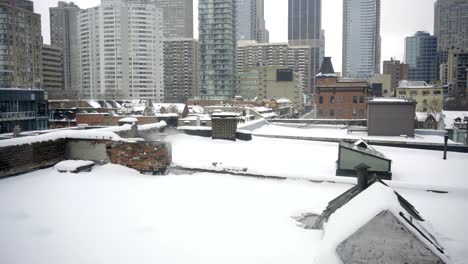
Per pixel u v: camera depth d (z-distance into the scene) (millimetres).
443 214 7332
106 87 158750
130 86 157500
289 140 19484
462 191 8688
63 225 6145
